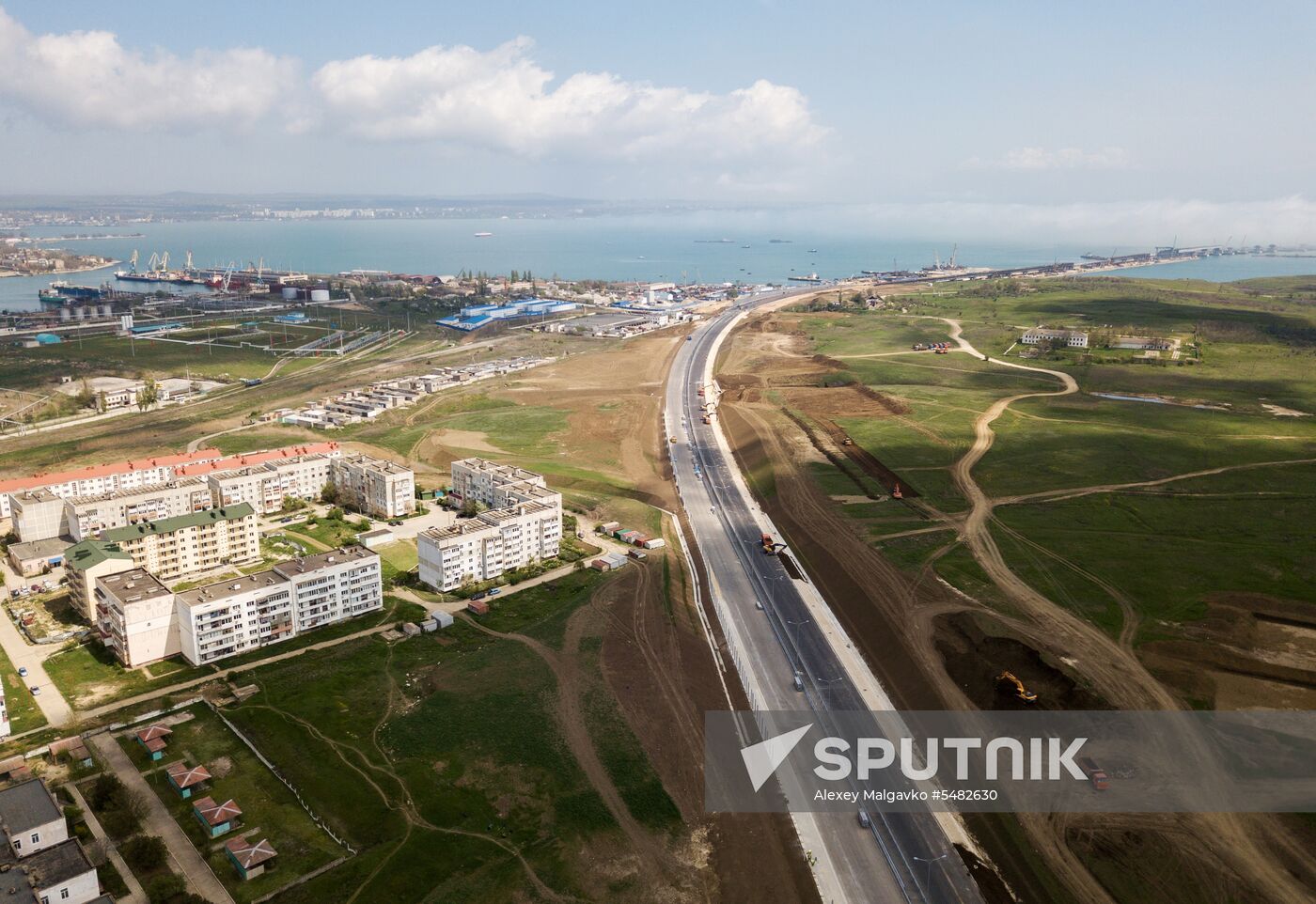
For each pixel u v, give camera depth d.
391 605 190.50
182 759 135.88
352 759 136.00
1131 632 169.50
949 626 174.25
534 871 114.38
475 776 132.62
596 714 148.88
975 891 114.06
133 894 109.31
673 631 178.62
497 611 188.12
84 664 165.25
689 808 127.38
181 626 166.25
